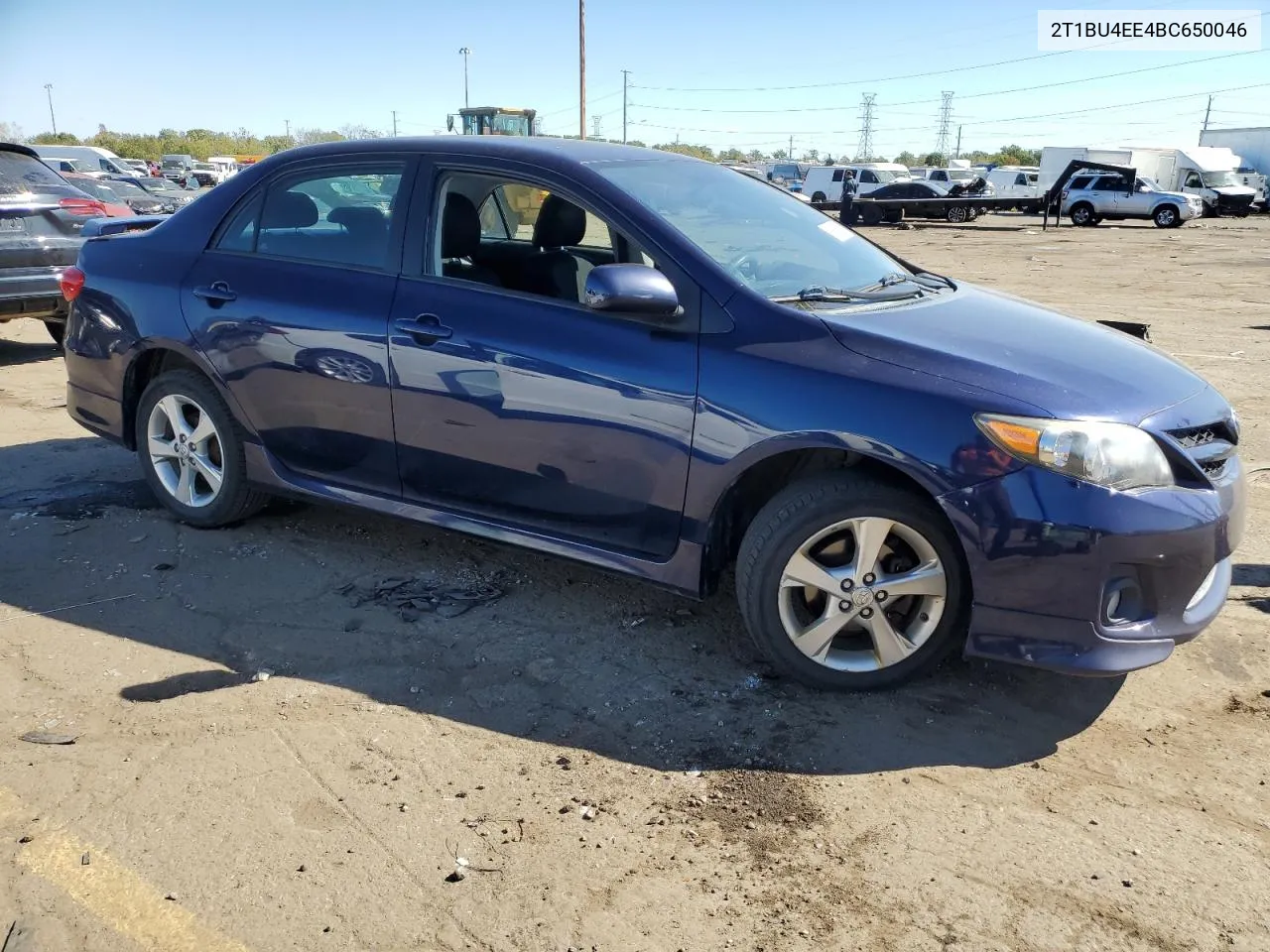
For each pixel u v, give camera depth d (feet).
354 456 13.05
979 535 9.59
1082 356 10.63
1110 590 9.50
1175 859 8.35
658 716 10.39
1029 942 7.48
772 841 8.55
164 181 94.79
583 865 8.27
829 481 10.24
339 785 9.24
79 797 9.03
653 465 10.78
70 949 7.39
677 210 11.82
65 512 15.71
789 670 10.74
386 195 12.77
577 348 11.06
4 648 11.59
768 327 10.40
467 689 10.87
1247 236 92.43
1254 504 16.71
